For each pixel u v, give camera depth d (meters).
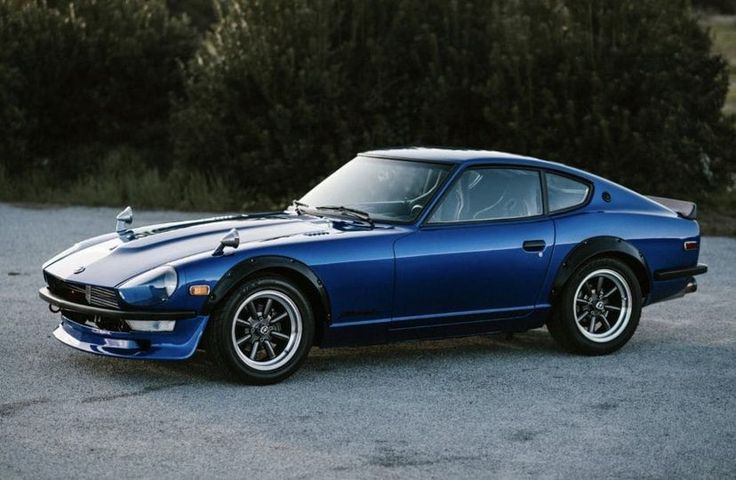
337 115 15.87
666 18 16.16
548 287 7.30
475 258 6.98
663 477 5.00
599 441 5.54
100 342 6.49
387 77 16.22
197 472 4.90
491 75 15.95
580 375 6.94
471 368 7.08
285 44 16.23
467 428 5.71
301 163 15.78
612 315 7.65
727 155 16.23
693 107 16.38
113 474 4.86
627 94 15.68
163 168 18.06
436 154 7.45
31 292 9.35
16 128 17.52
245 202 16.08
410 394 6.38
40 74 18.03
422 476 4.93
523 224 7.23
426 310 6.91
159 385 6.43
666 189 15.39
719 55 16.66
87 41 18.36
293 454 5.20
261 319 6.47
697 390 6.61
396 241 6.76
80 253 6.95
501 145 15.59
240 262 6.32
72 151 18.45
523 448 5.39
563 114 15.51
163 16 19.75
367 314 6.71
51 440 5.34
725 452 5.39
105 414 5.81
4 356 7.07
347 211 7.18
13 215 14.84
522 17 16.33
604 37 15.84
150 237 6.91
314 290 6.52
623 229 7.57
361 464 5.07
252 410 5.95
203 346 6.48
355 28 16.27
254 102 16.41
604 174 15.19
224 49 16.56
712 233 14.06
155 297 6.17
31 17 18.09
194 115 16.53
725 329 8.51
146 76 18.88
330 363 7.13
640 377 6.92
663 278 7.75
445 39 16.42
